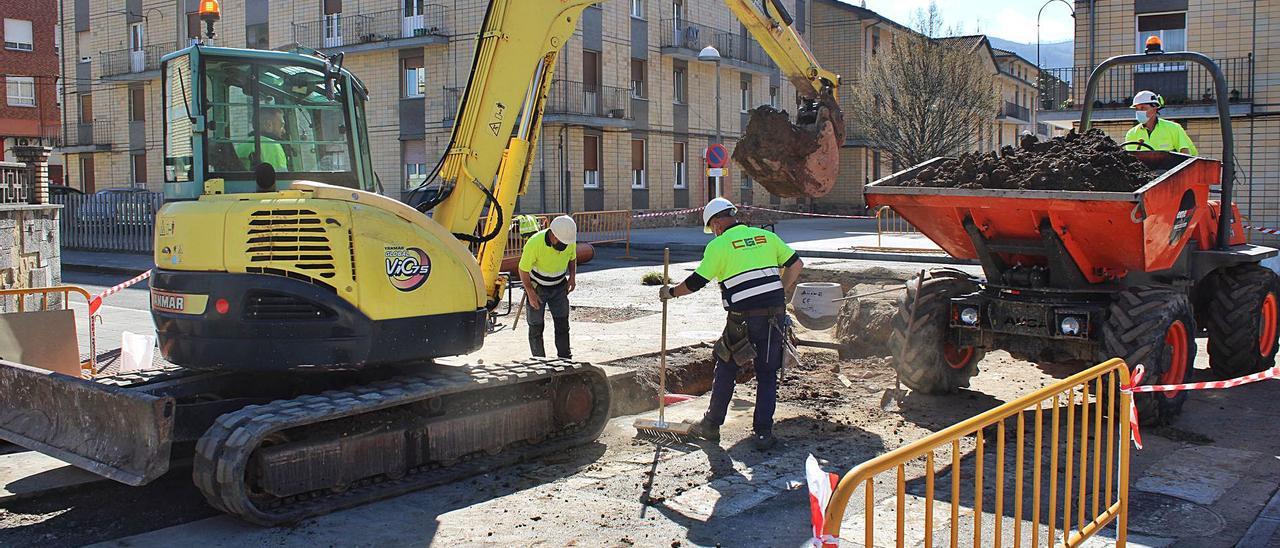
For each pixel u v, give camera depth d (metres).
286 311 5.83
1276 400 8.08
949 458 6.52
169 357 6.09
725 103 39.59
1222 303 8.62
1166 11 22.94
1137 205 6.41
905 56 34.78
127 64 37.84
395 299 6.07
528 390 6.86
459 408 6.46
